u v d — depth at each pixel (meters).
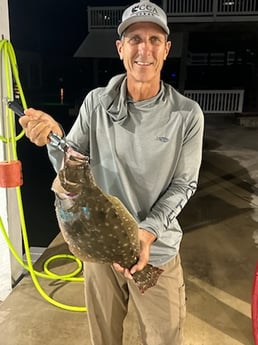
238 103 16.14
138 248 1.65
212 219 5.14
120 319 2.12
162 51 1.72
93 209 1.51
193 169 1.87
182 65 15.52
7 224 3.31
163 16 1.71
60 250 4.13
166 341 2.00
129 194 1.86
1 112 3.00
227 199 5.97
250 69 19.41
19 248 3.59
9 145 3.08
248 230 4.79
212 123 14.29
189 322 3.01
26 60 26.03
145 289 1.78
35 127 1.52
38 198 7.04
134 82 1.73
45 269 3.69
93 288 2.05
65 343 2.77
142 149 1.80
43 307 3.17
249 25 13.89
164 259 1.90
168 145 1.79
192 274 3.72
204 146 10.09
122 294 2.05
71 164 1.46
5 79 3.02
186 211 5.42
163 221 1.78
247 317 3.08
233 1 13.48
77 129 1.93
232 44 17.61
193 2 13.65
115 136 1.81
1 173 2.91
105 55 15.73
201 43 17.42
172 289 1.94
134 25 1.67
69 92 25.78
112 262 1.62
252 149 9.76
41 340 2.79
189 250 4.22
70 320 3.01
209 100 16.20
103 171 1.89
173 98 1.82
